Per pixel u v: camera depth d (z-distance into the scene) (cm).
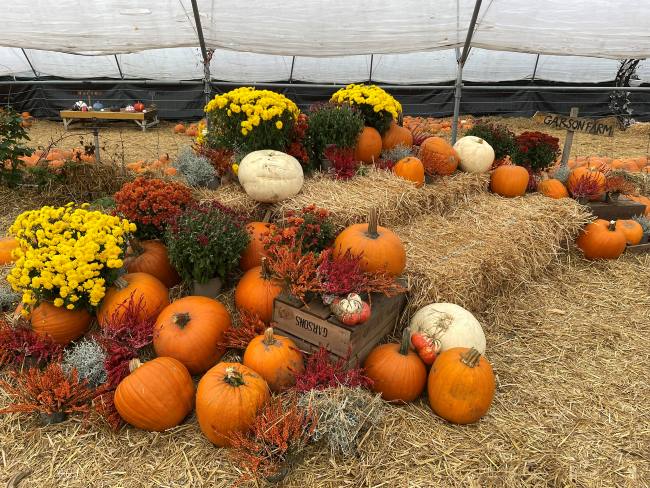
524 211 445
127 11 500
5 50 1120
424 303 313
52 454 230
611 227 457
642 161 780
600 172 526
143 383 233
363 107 454
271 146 399
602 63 1248
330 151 418
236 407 224
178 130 1108
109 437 239
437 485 222
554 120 539
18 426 244
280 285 276
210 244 295
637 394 290
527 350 328
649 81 1311
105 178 529
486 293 362
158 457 230
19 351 276
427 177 452
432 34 565
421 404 268
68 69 1201
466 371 246
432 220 414
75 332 289
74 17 505
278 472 215
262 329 285
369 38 575
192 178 383
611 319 370
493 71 1279
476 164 487
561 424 263
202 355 268
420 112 1373
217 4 503
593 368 312
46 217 282
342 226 347
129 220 332
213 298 325
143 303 288
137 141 981
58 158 623
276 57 1192
